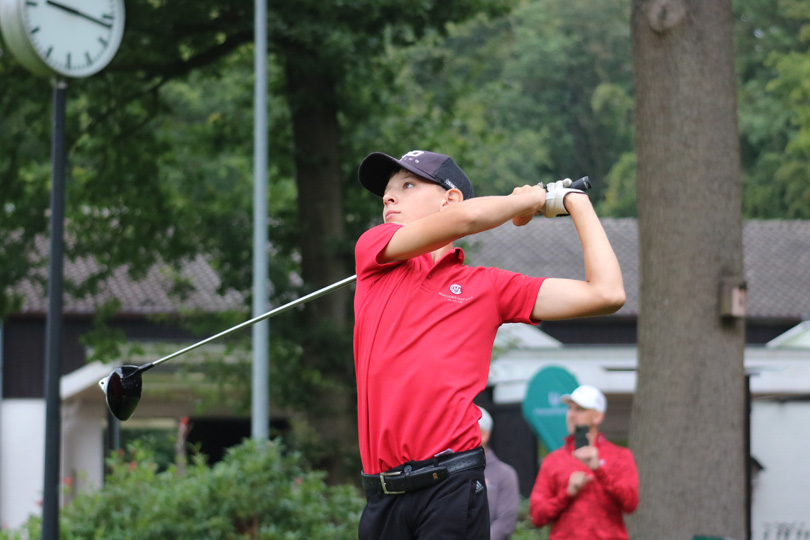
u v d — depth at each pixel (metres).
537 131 89.06
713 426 15.43
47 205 30.50
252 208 31.02
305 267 28.08
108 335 31.31
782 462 39.56
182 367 30.48
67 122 30.17
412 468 5.15
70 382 39.88
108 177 31.00
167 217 31.06
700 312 15.58
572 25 95.75
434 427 5.14
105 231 31.31
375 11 26.48
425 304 5.32
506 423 30.03
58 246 14.50
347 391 27.05
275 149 31.22
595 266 5.42
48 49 15.40
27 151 29.98
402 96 32.75
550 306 5.47
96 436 42.56
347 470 26.27
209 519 15.45
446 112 32.56
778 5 87.75
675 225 15.73
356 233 29.27
